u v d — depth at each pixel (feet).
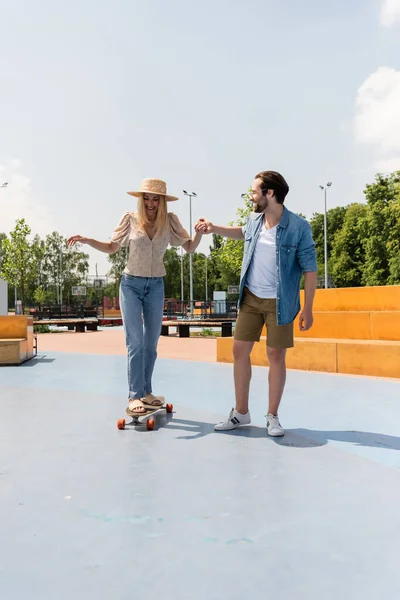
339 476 9.02
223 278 270.46
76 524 7.09
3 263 150.30
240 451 10.58
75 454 10.41
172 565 5.95
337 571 5.79
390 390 17.63
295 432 12.14
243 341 12.23
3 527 7.02
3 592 5.39
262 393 17.34
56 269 308.40
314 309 27.48
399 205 150.10
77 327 65.16
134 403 12.84
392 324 23.36
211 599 5.24
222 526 7.00
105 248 13.03
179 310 114.01
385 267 156.76
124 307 13.21
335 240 192.65
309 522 7.11
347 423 13.00
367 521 7.14
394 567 5.88
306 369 22.85
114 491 8.35
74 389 18.52
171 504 7.79
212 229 12.76
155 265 13.26
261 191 11.55
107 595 5.32
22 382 20.24
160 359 28.71
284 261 11.53
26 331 27.94
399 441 11.27
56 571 5.83
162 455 10.32
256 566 5.91
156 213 13.12
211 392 17.71
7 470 9.44
